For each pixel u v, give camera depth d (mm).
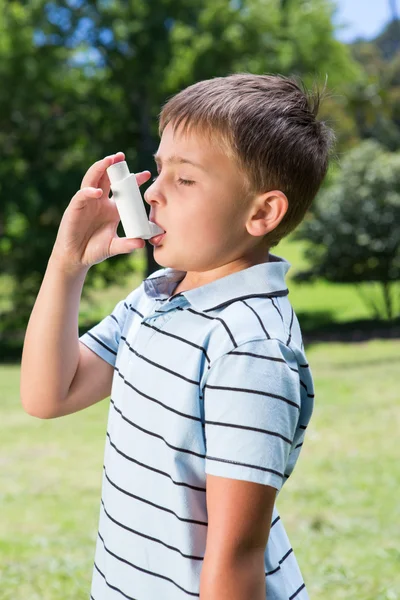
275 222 1146
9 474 5824
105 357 1358
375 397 8453
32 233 16281
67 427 7594
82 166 17531
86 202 1197
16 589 3426
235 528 1023
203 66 16844
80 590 3422
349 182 16125
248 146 1122
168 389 1121
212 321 1118
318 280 17219
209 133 1124
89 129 18266
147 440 1143
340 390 8945
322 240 16141
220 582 1018
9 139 16891
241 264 1195
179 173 1142
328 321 17688
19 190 16203
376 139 26000
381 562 3742
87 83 18109
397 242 15742
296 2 19203
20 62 16219
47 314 1280
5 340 16766
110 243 1213
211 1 17688
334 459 5984
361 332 15680
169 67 17344
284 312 1154
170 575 1126
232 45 17016
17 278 16922
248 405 1040
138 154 18359
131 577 1161
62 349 1287
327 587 3414
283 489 5184
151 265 16688
